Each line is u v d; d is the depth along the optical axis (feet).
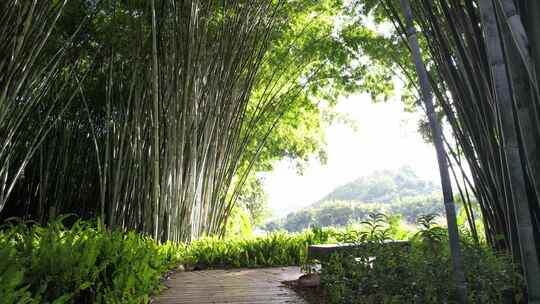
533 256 5.13
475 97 8.25
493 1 5.96
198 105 19.84
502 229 8.46
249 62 21.34
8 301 4.63
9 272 5.12
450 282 7.70
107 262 7.35
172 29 18.79
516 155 5.32
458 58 8.72
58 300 5.39
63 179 21.33
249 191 38.81
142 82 19.58
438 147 6.45
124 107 19.92
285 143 33.83
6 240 7.16
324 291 10.55
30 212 21.58
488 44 5.46
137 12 18.78
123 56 19.95
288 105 26.43
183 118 19.12
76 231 9.78
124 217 19.49
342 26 23.61
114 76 20.68
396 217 20.38
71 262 6.42
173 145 19.03
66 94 20.16
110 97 20.43
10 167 19.76
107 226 19.20
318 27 24.59
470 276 7.72
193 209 19.99
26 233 8.57
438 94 9.93
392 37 20.15
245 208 38.32
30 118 19.47
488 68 7.59
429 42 9.74
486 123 7.95
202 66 19.70
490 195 8.81
